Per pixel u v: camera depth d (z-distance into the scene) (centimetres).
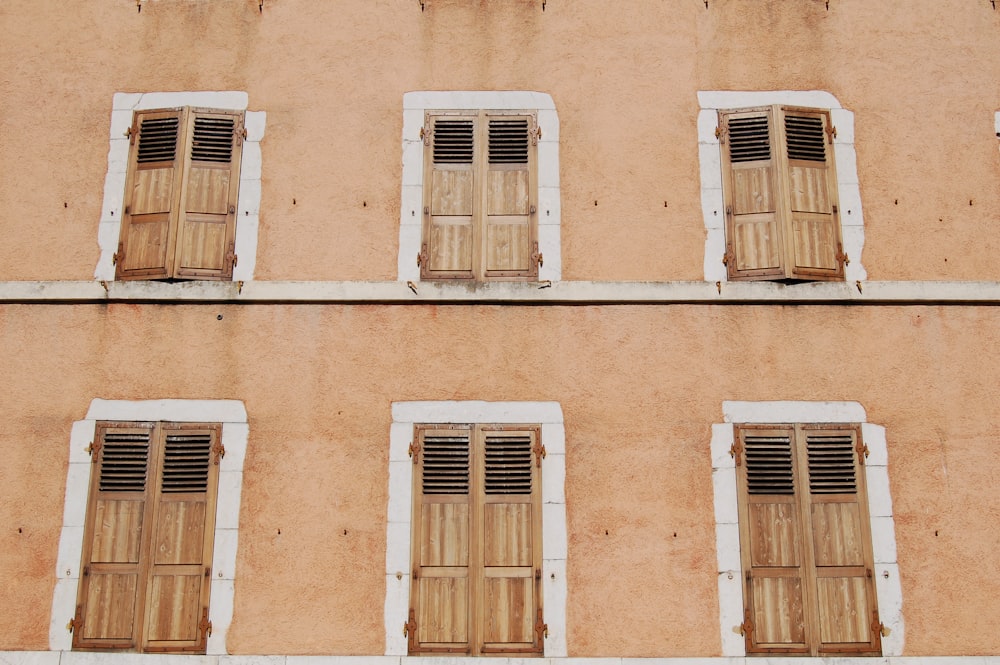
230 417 745
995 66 829
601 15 835
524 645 699
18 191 799
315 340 760
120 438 741
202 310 767
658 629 702
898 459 735
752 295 762
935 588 710
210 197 791
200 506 727
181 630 704
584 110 812
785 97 812
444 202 790
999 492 730
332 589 712
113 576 715
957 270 779
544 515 723
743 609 703
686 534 720
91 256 783
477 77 821
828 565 712
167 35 835
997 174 804
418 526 722
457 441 738
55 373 756
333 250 780
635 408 743
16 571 718
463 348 757
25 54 832
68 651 701
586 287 765
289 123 811
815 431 739
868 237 784
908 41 833
